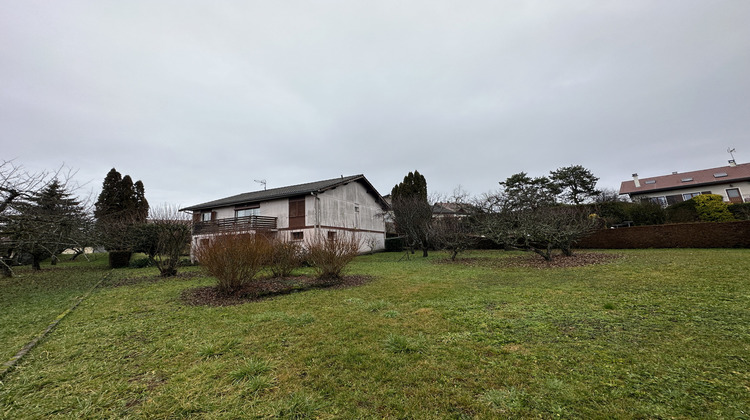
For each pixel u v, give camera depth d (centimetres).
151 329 477
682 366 283
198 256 864
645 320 421
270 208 2206
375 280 920
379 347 369
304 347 378
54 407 254
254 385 280
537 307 521
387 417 228
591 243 1752
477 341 376
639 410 219
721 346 321
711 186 2788
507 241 1444
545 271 960
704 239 1399
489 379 278
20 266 1891
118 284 1020
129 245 1792
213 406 250
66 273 1429
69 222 1193
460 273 1016
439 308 548
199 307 629
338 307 586
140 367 333
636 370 280
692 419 205
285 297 704
